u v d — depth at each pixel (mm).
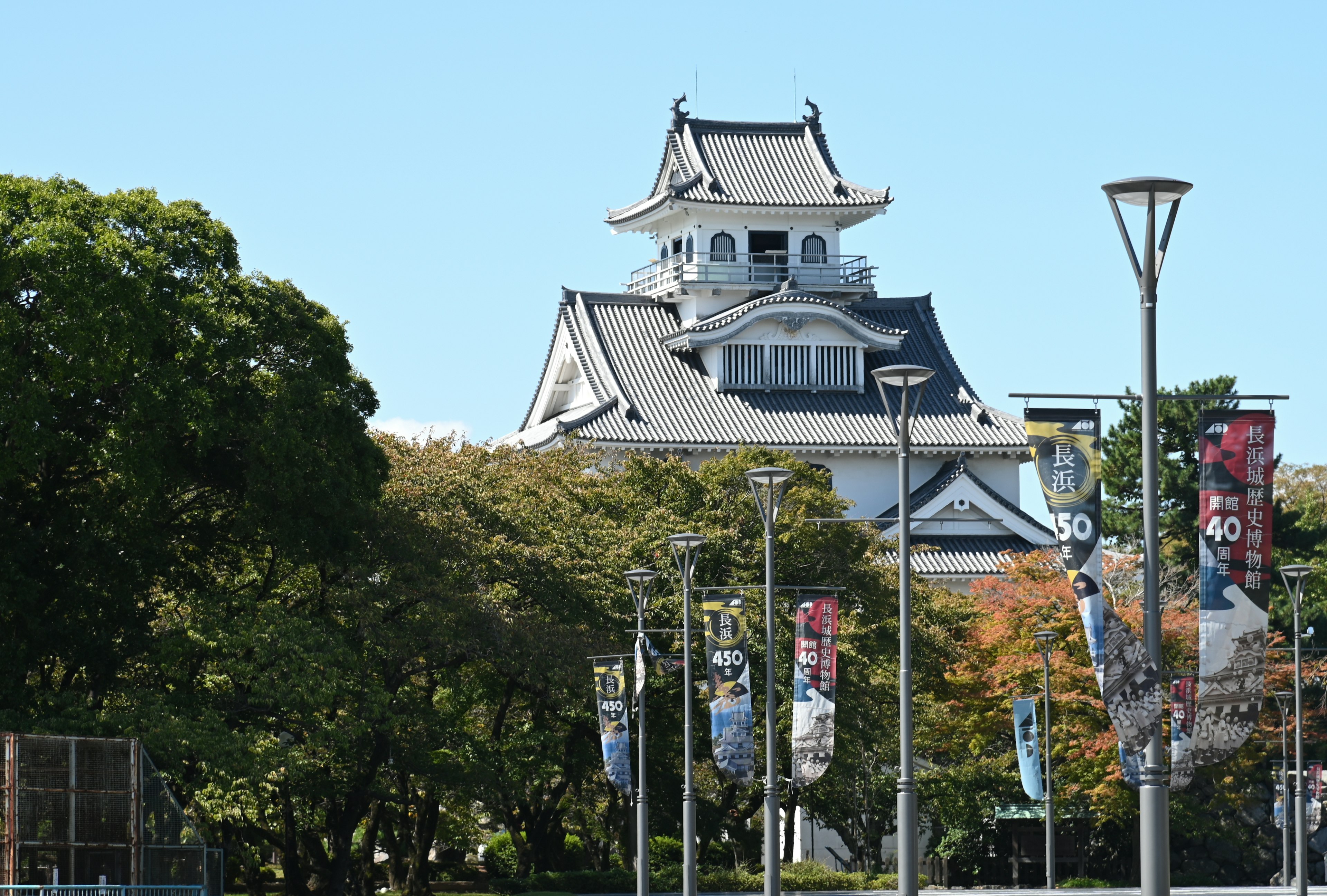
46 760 51125
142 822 53000
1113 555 115250
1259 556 31500
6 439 56781
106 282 56500
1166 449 128625
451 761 70375
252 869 73312
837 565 86312
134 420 57312
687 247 149375
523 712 87375
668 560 81312
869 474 138125
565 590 74500
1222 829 104438
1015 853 108938
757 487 53094
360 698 64125
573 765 83000
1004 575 122375
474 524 72938
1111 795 96750
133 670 63719
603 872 87250
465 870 106562
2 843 49594
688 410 136500
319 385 63562
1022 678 99000
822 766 50438
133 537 61562
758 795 93688
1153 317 30109
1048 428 31641
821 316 138625
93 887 49750
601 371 138500
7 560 57312
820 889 91125
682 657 67625
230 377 61938
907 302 150625
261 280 66062
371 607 65188
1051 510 31406
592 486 86688
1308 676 105625
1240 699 31391
